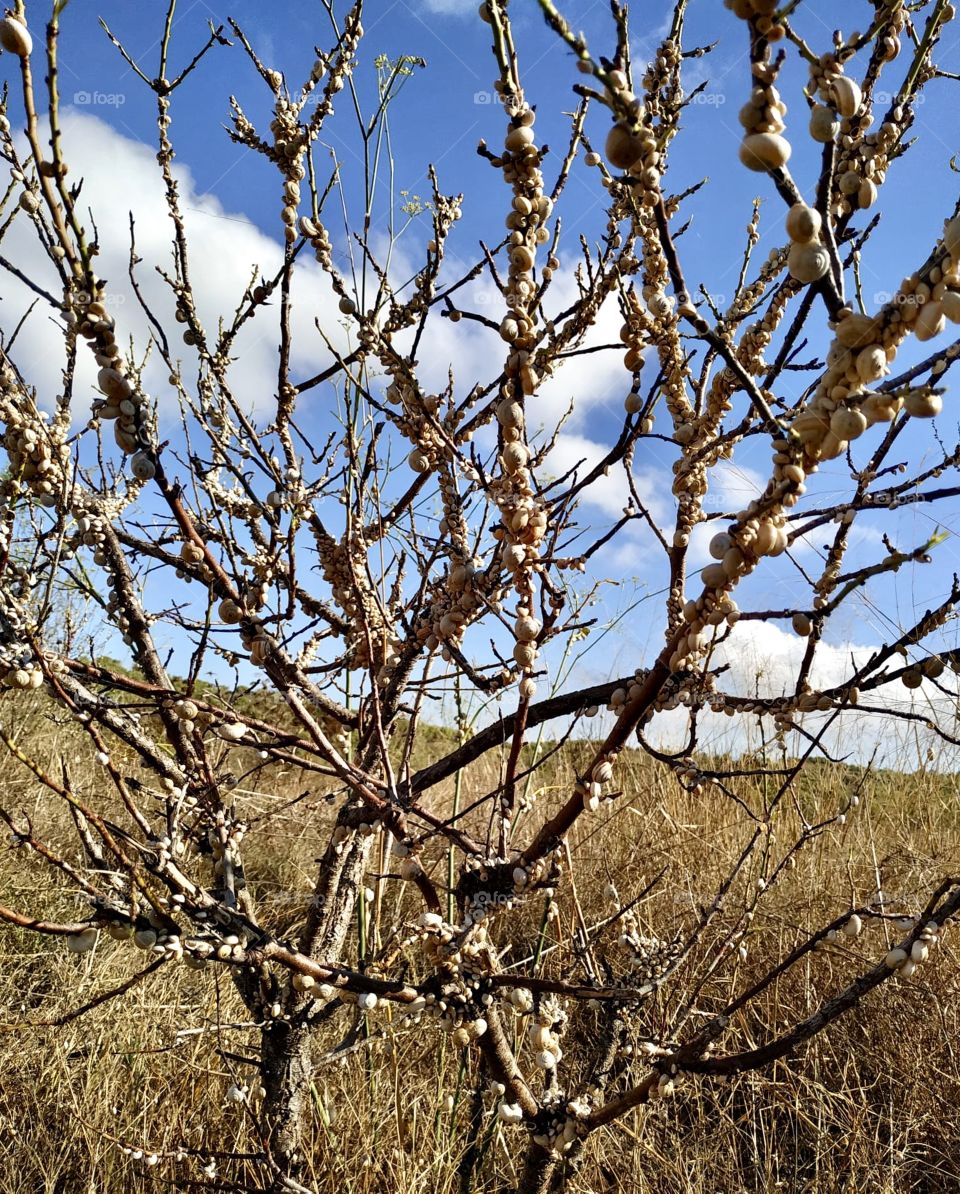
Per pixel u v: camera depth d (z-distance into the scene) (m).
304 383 1.57
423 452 1.43
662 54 1.23
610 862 3.82
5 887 3.42
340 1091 2.64
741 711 1.26
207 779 1.47
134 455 1.12
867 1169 2.50
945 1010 2.98
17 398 1.17
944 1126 2.75
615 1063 1.89
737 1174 2.62
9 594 1.09
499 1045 1.52
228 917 1.21
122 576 1.55
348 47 1.49
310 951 1.82
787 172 0.77
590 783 1.21
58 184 0.97
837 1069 3.00
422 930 1.34
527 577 1.19
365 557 1.58
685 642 1.01
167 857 1.17
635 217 1.25
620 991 1.37
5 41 0.88
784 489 0.86
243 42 1.46
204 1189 2.13
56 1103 2.71
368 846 1.89
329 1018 1.80
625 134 0.73
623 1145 2.59
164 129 1.43
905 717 1.14
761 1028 3.14
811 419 0.83
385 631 1.67
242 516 1.50
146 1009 2.88
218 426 1.56
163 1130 2.43
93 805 3.37
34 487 1.20
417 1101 2.52
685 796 4.20
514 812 1.49
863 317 0.79
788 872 3.61
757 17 0.72
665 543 1.30
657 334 1.29
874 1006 3.09
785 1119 2.93
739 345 1.29
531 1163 1.62
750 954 3.30
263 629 1.24
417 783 1.63
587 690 1.56
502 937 3.60
